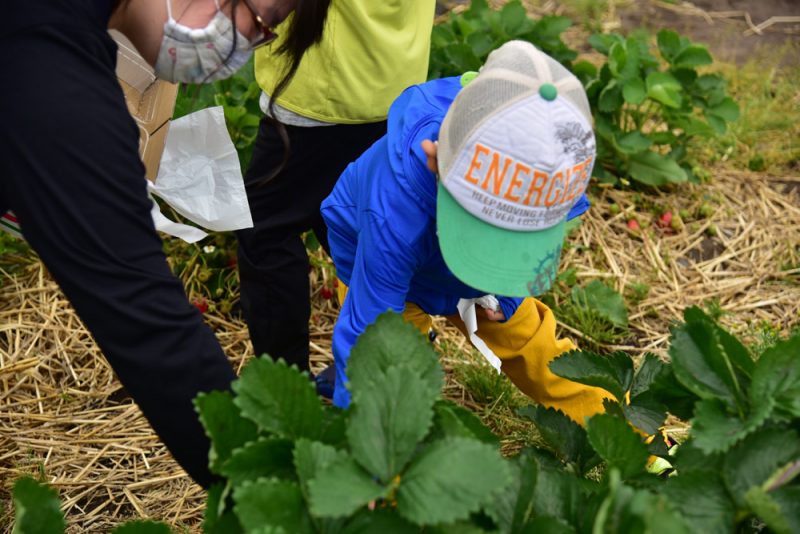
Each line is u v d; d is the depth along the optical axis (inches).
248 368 48.2
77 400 114.5
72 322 125.5
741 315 136.9
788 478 47.5
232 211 88.6
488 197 64.1
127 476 103.2
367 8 89.0
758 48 211.2
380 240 73.8
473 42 156.9
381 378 46.3
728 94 190.4
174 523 97.0
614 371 65.6
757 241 153.9
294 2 63.9
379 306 75.0
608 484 51.4
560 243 68.7
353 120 94.1
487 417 111.8
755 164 171.5
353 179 85.2
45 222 51.1
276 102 94.0
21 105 49.7
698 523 48.4
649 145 154.1
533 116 62.2
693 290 142.7
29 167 50.2
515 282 66.2
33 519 46.7
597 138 160.9
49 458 105.0
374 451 45.2
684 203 160.9
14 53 50.1
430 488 43.2
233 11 59.1
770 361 51.3
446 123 66.7
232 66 65.0
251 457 47.2
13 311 126.3
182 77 64.8
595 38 165.0
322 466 44.9
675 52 163.2
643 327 134.5
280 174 98.0
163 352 53.5
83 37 51.8
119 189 51.8
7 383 115.6
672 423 112.4
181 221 131.6
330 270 132.2
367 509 46.3
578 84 65.3
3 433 108.3
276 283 102.3
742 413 51.8
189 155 88.0
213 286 130.6
